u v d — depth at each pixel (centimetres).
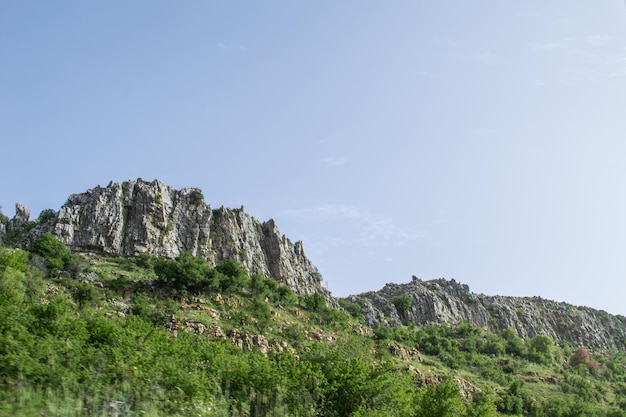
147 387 3003
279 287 12250
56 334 4031
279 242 14762
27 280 8275
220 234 13650
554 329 18975
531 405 9500
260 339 8675
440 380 9362
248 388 3869
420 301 16862
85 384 2788
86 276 9988
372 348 9762
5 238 12119
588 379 13138
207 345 5962
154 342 4703
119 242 12075
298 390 4169
